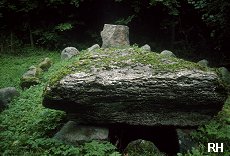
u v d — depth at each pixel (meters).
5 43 15.30
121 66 6.07
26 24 15.88
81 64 6.18
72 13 16.25
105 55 6.51
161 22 16.03
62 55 12.77
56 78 5.90
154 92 5.82
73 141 5.91
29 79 9.83
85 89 5.75
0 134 6.39
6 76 11.00
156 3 14.66
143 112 6.00
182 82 5.82
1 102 8.31
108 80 5.78
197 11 15.46
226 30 10.28
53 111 7.02
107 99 5.84
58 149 5.59
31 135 6.39
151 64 6.10
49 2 15.77
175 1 14.45
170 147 6.29
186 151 5.74
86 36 16.83
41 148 5.75
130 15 16.80
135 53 6.55
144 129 6.58
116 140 6.39
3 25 15.95
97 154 5.38
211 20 10.00
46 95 5.84
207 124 6.12
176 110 6.03
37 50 15.20
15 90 8.84
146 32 16.97
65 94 5.77
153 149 5.76
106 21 16.94
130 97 5.83
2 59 13.37
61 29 15.41
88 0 16.47
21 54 14.68
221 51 13.17
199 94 5.86
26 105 8.02
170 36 16.62
